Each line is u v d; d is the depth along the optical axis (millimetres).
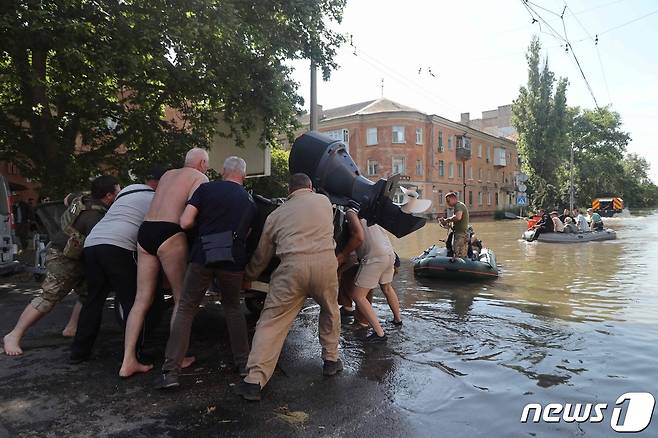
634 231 28031
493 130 70000
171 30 9109
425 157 47312
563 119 50719
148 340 5379
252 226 4738
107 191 4910
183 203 4250
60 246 4871
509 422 3490
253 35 10039
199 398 3809
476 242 11844
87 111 10203
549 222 21234
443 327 6145
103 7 8797
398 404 3766
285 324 3959
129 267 4492
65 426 3311
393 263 5922
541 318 6668
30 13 7852
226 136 11836
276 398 3840
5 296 7902
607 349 5230
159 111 11695
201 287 3973
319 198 4086
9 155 11359
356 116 46438
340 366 4465
